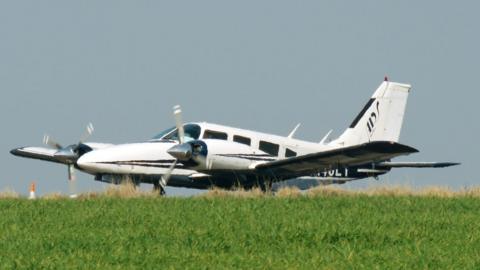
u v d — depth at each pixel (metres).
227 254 55.47
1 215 76.75
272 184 124.25
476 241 60.94
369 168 134.12
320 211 79.50
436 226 68.81
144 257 53.53
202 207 82.69
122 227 68.31
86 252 55.69
